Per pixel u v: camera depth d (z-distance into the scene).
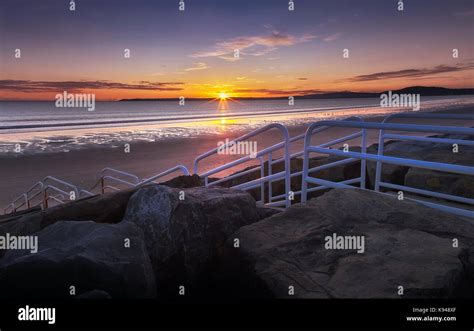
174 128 80.44
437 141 4.37
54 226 3.22
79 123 91.25
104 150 42.72
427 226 3.30
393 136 5.04
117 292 2.67
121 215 3.90
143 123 98.06
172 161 34.16
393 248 2.92
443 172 5.87
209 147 45.94
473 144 3.97
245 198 3.90
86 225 3.13
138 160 35.25
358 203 3.67
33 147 45.59
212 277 3.46
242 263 3.08
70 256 2.67
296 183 9.02
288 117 129.62
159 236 3.28
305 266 2.82
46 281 2.64
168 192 3.45
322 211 3.58
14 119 112.50
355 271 2.67
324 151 4.26
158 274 3.27
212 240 3.54
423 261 2.72
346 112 156.25
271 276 2.75
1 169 30.95
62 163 33.97
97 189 22.72
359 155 3.81
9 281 2.65
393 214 3.49
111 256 2.79
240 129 78.00
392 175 6.80
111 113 171.00
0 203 20.09
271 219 3.56
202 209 3.53
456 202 5.36
